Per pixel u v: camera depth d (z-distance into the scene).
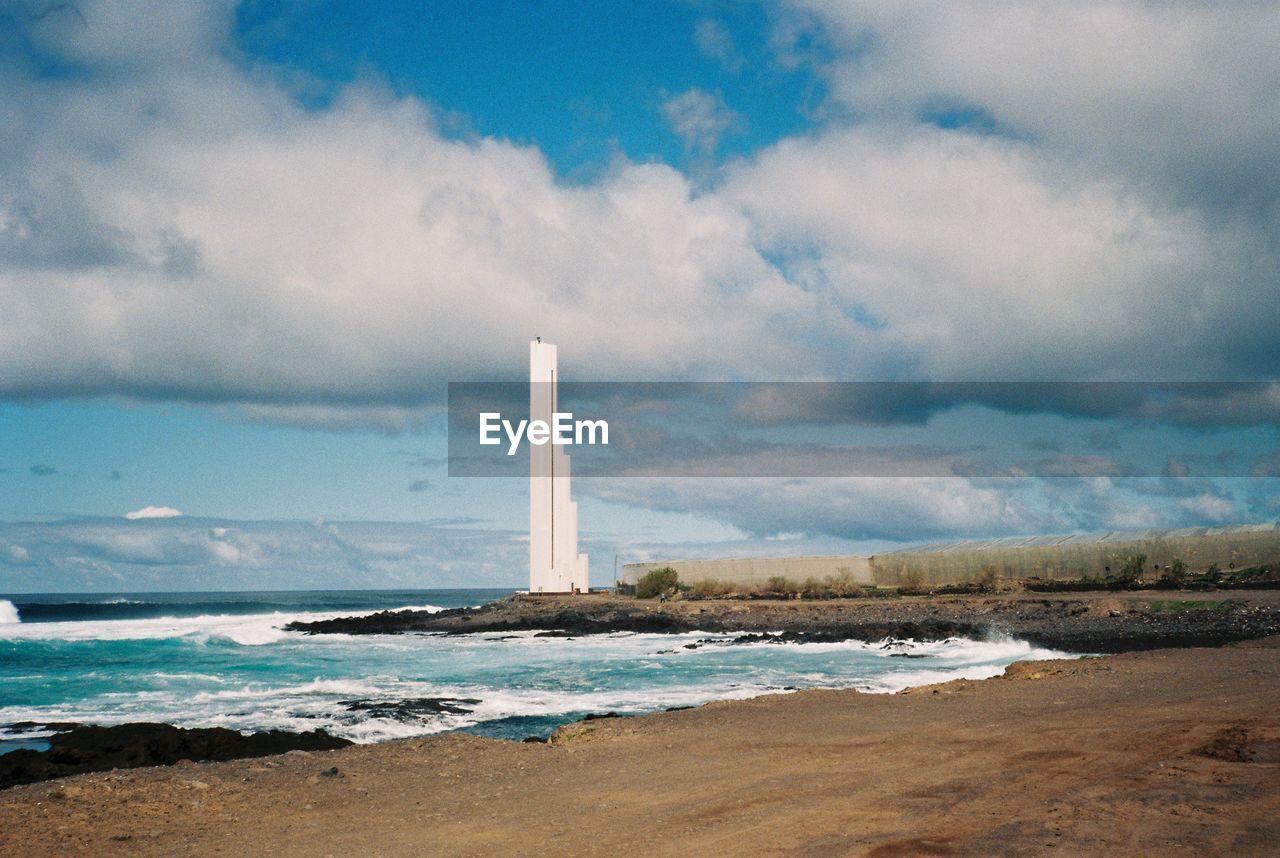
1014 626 42.78
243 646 50.31
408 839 8.48
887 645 39.94
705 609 58.22
